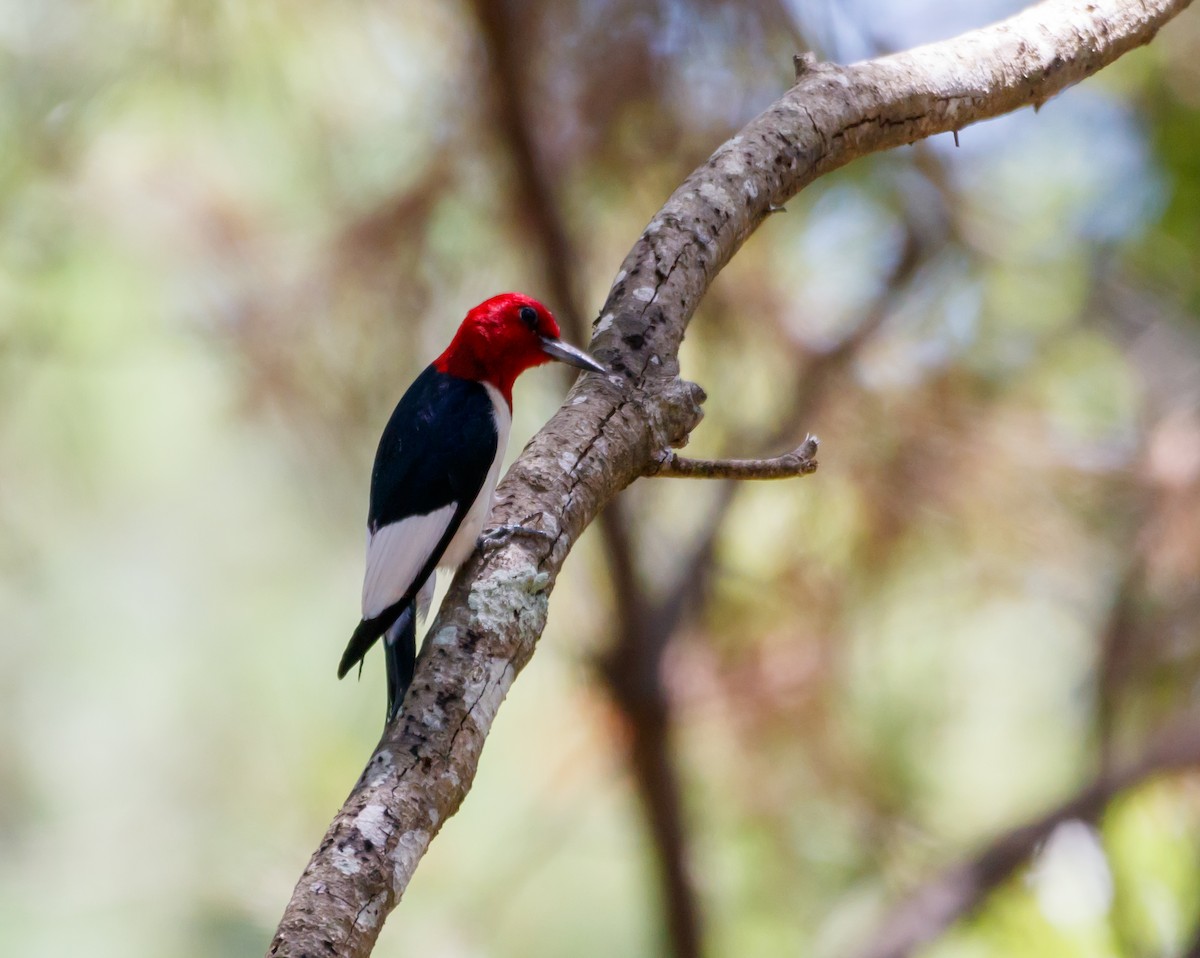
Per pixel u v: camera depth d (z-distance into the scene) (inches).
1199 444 442.0
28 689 671.1
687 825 458.0
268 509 658.2
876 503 437.1
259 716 651.5
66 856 609.0
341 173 450.3
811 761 459.5
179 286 450.0
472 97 430.0
